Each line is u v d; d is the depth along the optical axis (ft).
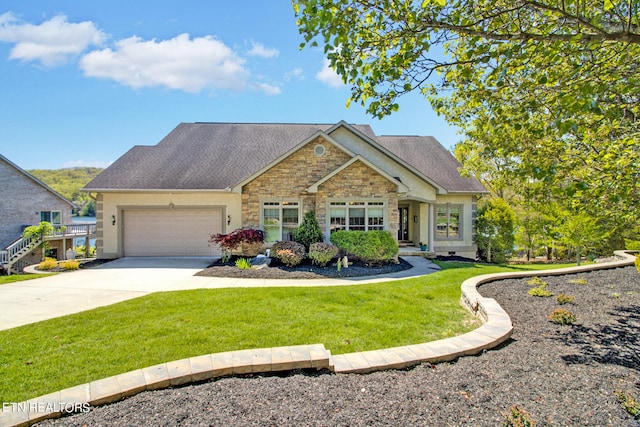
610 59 11.91
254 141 62.75
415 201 59.36
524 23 13.39
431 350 13.35
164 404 10.05
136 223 52.70
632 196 13.82
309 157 49.96
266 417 9.39
